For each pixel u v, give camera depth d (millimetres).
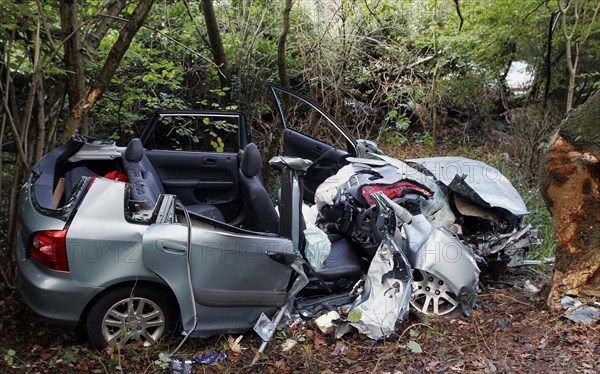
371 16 9125
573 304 4234
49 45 5039
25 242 3502
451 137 10438
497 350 3830
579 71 10195
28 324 4066
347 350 3840
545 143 8289
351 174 5008
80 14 5297
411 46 9914
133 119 7191
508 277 5363
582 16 9023
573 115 4113
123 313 3611
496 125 10734
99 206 3498
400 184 4719
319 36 8766
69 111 5367
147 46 7898
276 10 8633
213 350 3770
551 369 3535
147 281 3584
